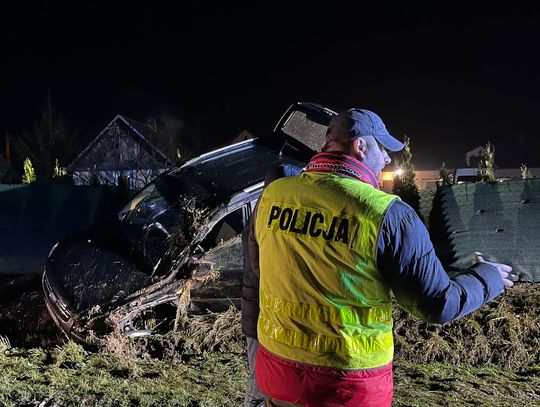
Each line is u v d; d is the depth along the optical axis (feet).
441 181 30.63
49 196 33.27
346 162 6.87
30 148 88.02
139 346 17.88
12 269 32.09
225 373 16.06
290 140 24.47
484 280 6.77
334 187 6.59
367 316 6.38
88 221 33.22
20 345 18.89
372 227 6.21
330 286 6.34
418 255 6.22
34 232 32.81
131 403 13.37
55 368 15.98
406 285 6.30
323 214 6.50
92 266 19.72
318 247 6.40
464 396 14.24
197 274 18.90
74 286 18.99
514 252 22.80
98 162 85.10
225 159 23.50
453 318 6.41
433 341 17.37
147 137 85.15
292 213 6.75
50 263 20.66
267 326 6.91
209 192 20.99
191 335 18.37
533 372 16.28
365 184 6.60
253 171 22.15
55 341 19.06
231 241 19.49
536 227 22.86
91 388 14.32
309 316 6.44
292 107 25.63
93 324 17.87
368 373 6.34
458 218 24.67
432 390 14.71
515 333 17.54
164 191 22.25
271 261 6.84
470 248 23.48
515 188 23.99
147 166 84.38
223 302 19.39
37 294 23.71
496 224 23.61
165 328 19.03
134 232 21.18
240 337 18.35
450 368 16.57
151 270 19.07
